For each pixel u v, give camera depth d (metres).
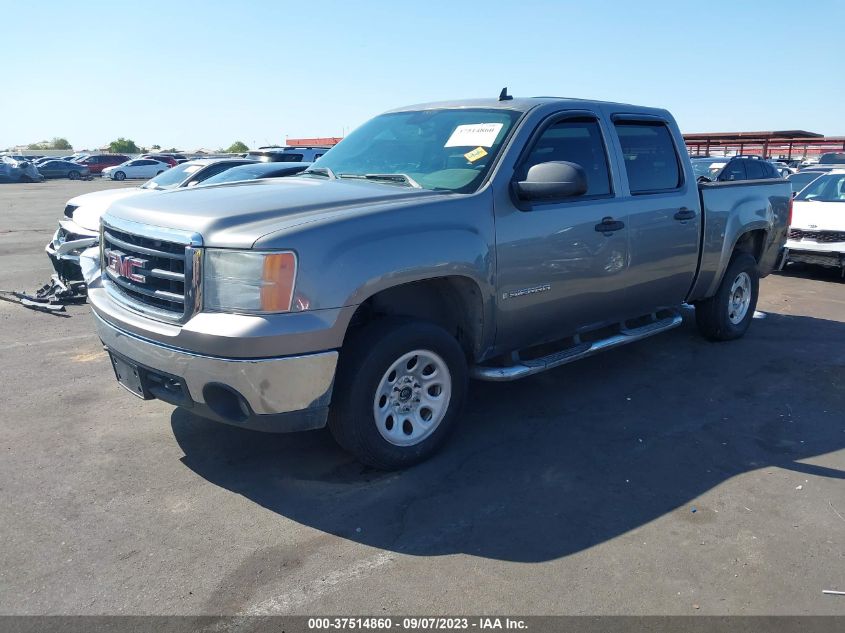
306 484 3.83
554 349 5.01
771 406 5.09
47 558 3.14
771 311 8.28
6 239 14.58
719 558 3.20
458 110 4.91
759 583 3.02
